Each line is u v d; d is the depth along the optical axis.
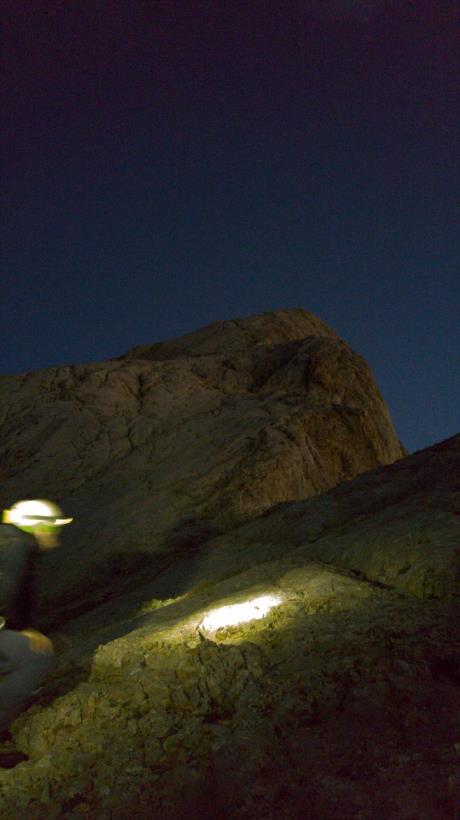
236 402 15.05
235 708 4.40
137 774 3.85
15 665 4.14
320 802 3.11
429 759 3.29
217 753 3.76
